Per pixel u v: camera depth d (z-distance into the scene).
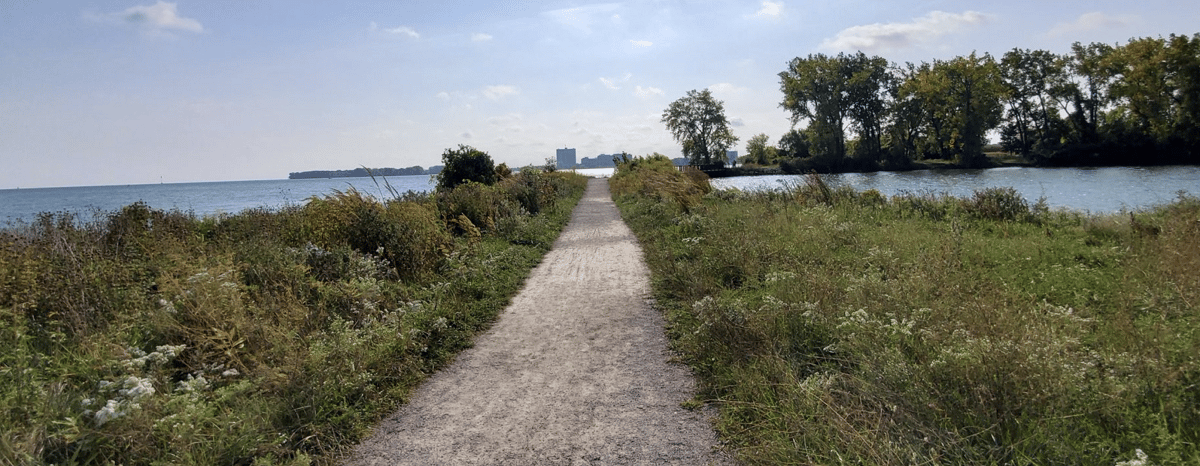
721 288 7.70
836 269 7.96
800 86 76.25
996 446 3.09
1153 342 4.28
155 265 6.98
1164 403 3.43
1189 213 10.55
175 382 4.64
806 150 85.88
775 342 5.04
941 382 3.74
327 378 4.65
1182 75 54.62
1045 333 4.26
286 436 3.91
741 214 13.80
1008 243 9.84
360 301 6.66
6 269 5.67
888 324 4.85
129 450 3.53
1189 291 5.74
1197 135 54.59
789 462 3.33
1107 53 65.56
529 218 16.36
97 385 4.04
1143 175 42.66
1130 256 8.02
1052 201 26.17
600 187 44.81
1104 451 3.05
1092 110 67.62
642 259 10.86
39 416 3.59
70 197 66.06
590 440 3.91
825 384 4.03
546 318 7.03
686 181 20.50
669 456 3.65
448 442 3.98
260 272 7.05
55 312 5.27
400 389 4.87
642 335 6.19
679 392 4.65
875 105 76.56
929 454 3.13
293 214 11.27
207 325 5.27
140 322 5.30
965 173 59.00
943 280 6.29
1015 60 73.06
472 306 7.32
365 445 3.98
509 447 3.87
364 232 9.23
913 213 14.59
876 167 74.56
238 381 4.66
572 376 5.11
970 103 68.44
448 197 15.40
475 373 5.29
